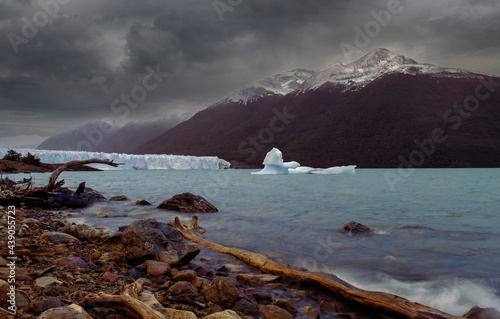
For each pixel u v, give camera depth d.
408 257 5.48
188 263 4.81
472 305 3.54
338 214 10.57
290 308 3.35
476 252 5.78
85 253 4.70
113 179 32.81
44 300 2.39
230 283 3.36
